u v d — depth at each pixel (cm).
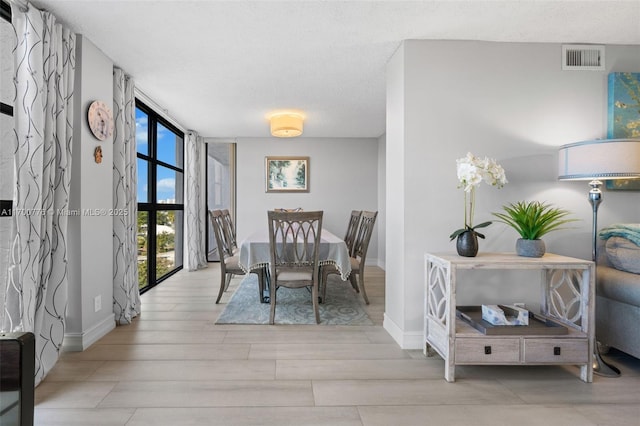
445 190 225
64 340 214
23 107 177
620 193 232
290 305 321
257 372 188
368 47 234
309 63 262
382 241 524
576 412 152
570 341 178
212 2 183
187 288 386
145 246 381
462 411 152
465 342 178
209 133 512
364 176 550
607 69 231
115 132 266
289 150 545
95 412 150
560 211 226
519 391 170
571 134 229
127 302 268
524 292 230
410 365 198
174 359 203
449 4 185
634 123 228
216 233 323
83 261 218
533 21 201
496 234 229
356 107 377
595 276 186
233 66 267
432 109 224
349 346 226
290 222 271
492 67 226
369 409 153
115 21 202
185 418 145
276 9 189
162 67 268
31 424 66
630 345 187
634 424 143
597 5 184
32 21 178
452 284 178
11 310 174
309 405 156
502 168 212
